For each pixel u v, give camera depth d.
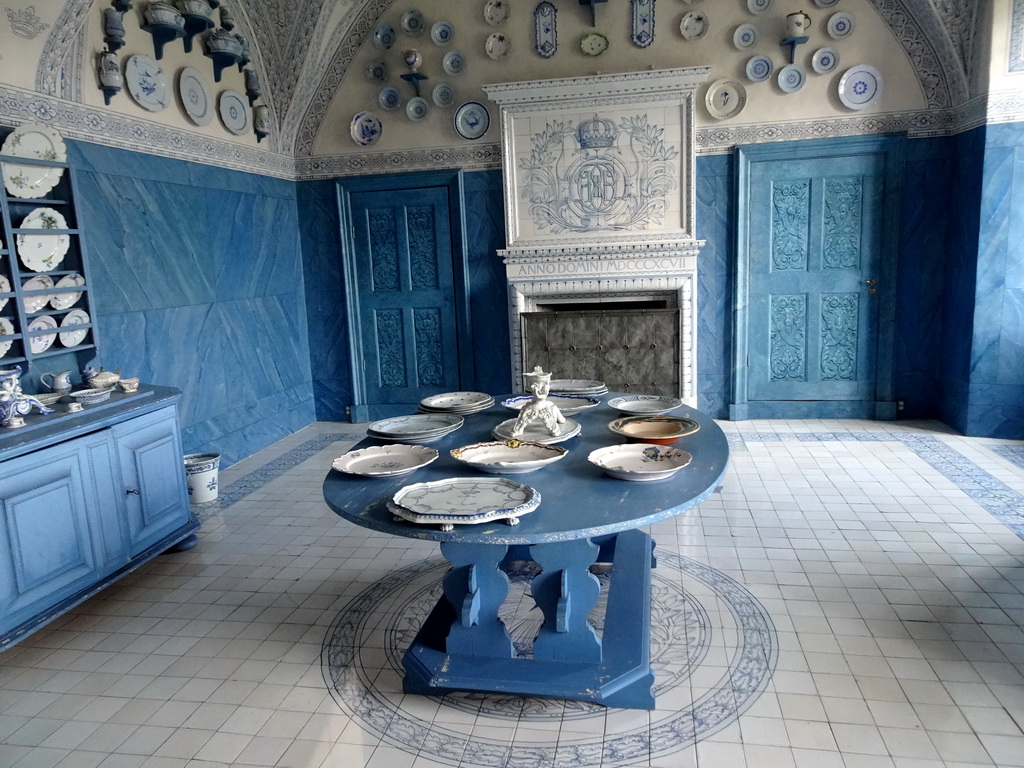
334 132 5.82
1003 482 4.15
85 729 2.34
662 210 5.36
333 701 2.44
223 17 4.84
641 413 3.04
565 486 2.21
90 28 3.81
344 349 6.15
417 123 5.68
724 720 2.24
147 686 2.56
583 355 5.44
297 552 3.64
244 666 2.67
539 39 5.41
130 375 4.16
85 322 3.63
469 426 2.95
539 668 2.33
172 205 4.49
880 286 5.41
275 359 5.69
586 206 5.44
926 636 2.64
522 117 5.39
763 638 2.68
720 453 2.46
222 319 5.00
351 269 5.99
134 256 4.17
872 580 3.07
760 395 5.75
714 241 5.54
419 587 3.22
